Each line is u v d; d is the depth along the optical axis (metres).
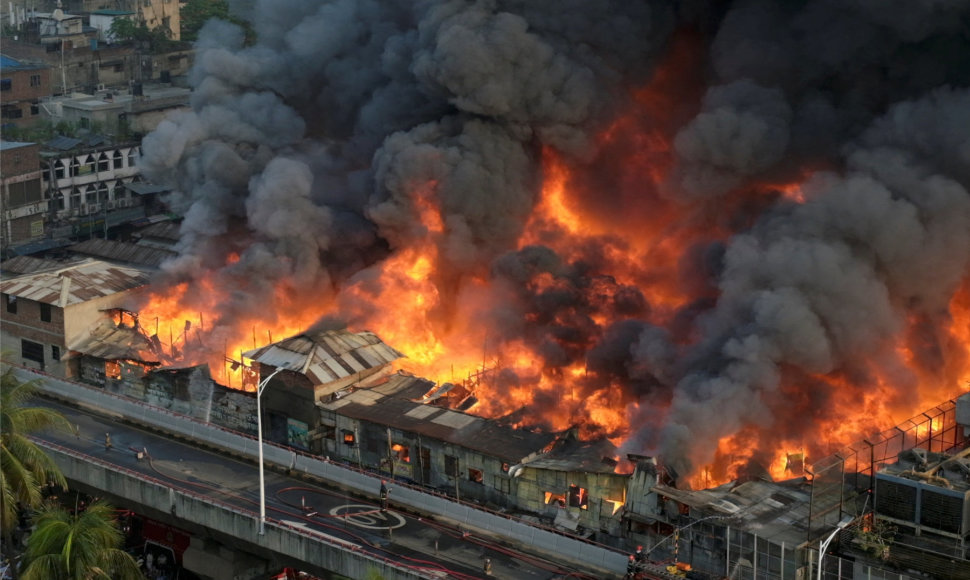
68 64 198.25
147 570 86.69
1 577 74.44
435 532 79.06
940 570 65.56
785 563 68.75
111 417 99.62
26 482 72.56
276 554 78.25
